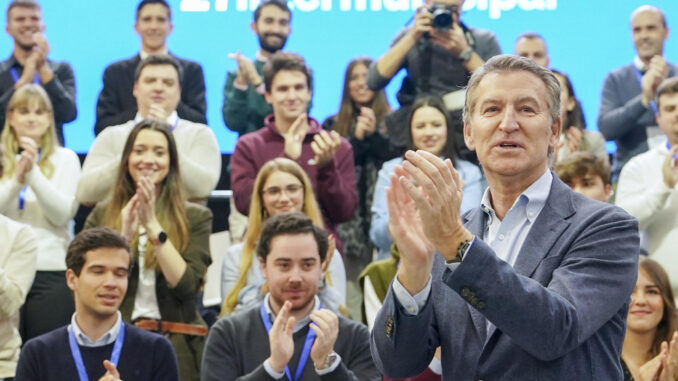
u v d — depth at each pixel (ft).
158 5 17.63
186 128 15.99
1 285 13.34
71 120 17.43
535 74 6.41
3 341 13.46
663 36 17.52
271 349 10.59
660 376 11.55
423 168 5.77
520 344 5.84
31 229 14.03
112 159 15.60
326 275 13.44
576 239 6.26
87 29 17.99
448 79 16.55
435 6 16.66
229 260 14.06
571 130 16.43
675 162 15.08
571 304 5.91
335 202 14.99
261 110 17.30
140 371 11.78
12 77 17.22
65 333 11.85
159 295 13.55
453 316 6.48
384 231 15.29
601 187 13.96
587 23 18.13
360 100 17.06
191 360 13.38
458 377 6.38
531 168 6.40
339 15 18.10
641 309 12.32
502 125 6.29
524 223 6.49
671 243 15.05
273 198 13.89
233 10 18.19
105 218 14.32
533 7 18.13
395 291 6.33
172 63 16.25
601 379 6.15
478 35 17.22
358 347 11.43
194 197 15.69
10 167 15.34
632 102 17.21
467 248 5.73
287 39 18.01
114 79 17.33
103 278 11.82
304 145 15.64
